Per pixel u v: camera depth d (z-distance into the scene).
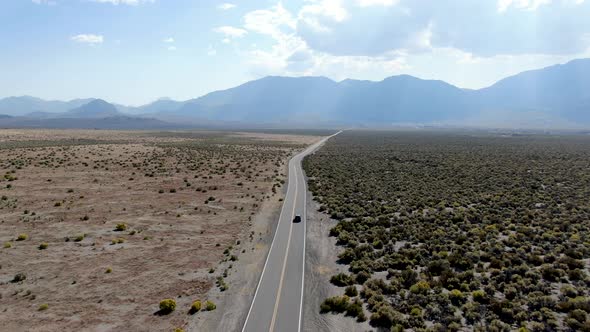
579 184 79.62
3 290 33.97
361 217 56.34
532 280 33.97
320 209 63.16
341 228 51.12
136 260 41.06
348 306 30.23
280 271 38.00
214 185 82.56
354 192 75.31
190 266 39.62
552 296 31.36
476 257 39.47
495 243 43.34
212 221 56.12
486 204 63.44
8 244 43.84
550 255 39.12
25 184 75.88
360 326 27.83
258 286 34.69
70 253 42.66
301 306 30.97
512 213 56.72
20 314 30.00
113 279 36.41
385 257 40.38
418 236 46.81
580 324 26.55
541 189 75.62
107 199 67.56
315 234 50.03
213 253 43.31
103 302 32.09
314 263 40.19
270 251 43.69
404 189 77.19
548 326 26.89
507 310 28.39
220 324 28.52
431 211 58.56
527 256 39.25
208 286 35.09
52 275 37.06
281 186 83.38
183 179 87.94
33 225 51.84
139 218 56.81
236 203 67.12
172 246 45.50
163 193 73.81
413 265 38.50
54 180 80.94
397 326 26.92
